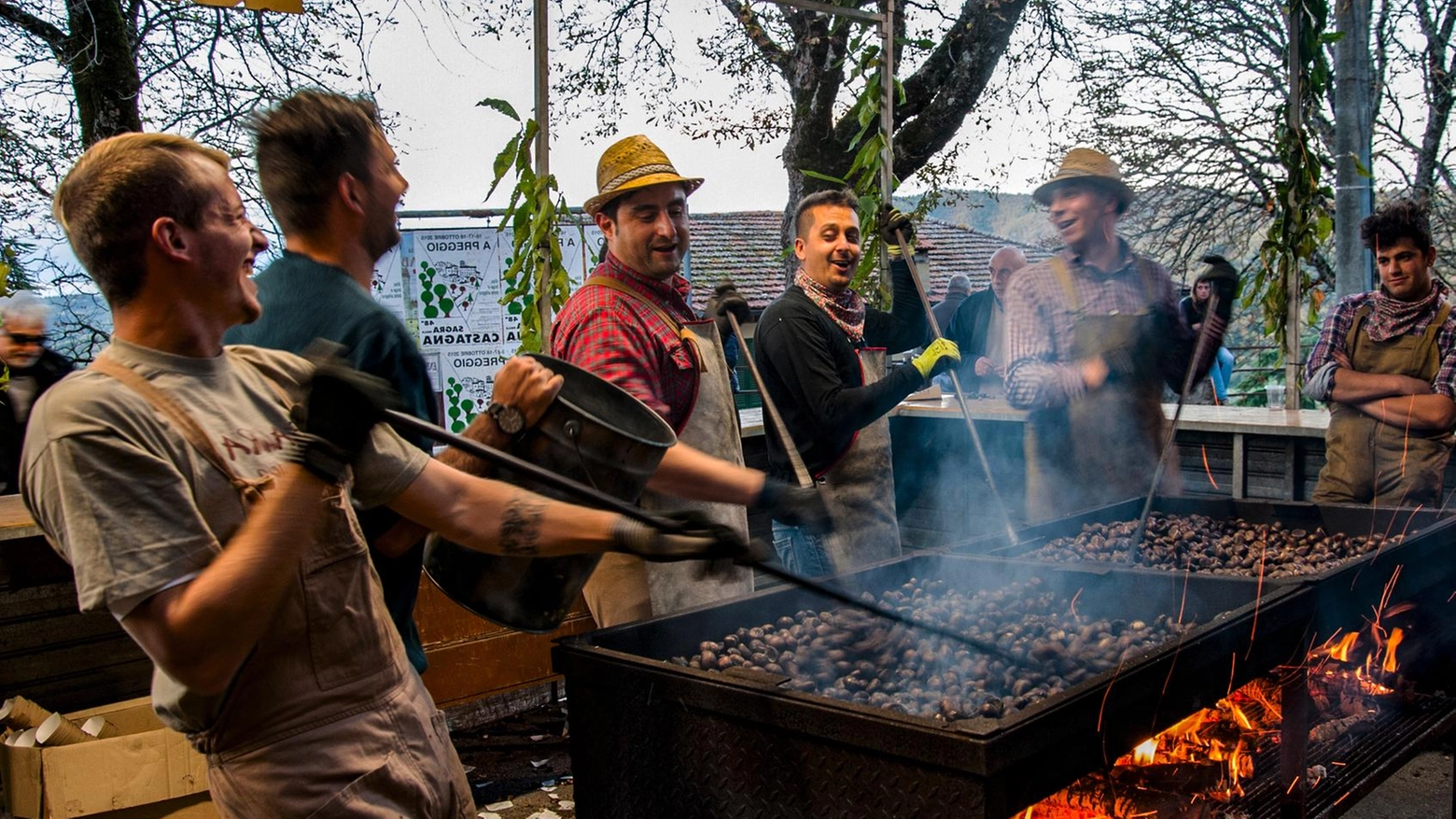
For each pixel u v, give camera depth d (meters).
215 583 1.33
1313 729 2.95
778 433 3.37
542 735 4.26
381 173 1.93
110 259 1.45
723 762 1.96
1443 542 3.13
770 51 11.27
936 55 11.02
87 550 1.33
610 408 2.24
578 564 2.08
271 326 1.81
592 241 5.96
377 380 1.39
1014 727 1.66
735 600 2.53
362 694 1.62
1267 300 6.12
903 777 1.72
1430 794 3.67
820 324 3.50
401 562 1.92
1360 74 6.10
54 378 4.32
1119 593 2.76
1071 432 4.09
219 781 1.56
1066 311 4.08
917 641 2.35
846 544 3.66
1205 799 2.32
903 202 11.08
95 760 2.68
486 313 6.85
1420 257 4.02
